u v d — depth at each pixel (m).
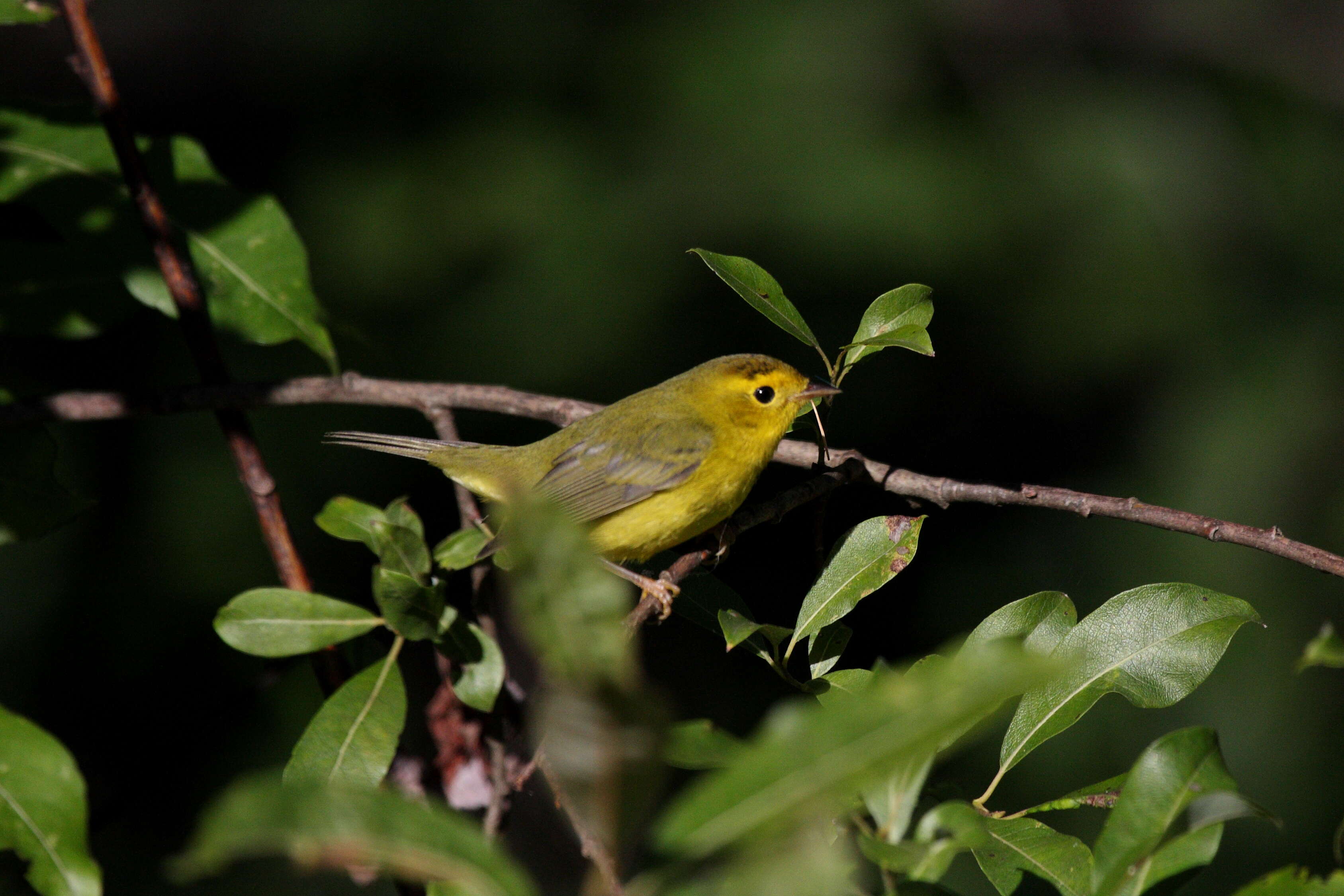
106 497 12.37
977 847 3.38
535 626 2.26
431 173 15.27
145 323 12.95
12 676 11.34
